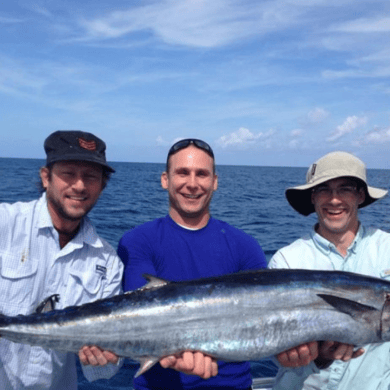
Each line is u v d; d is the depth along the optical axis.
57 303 1.09
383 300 1.04
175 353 0.99
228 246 1.21
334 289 1.04
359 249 1.24
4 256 1.05
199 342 0.98
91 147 1.07
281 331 0.99
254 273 1.06
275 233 5.79
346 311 1.00
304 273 1.06
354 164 1.21
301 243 1.30
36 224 1.09
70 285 1.11
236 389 1.12
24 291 1.06
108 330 0.99
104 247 1.16
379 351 1.13
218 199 10.97
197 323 0.98
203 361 0.97
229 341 0.98
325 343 1.02
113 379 1.77
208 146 1.21
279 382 1.17
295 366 1.03
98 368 1.13
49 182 1.07
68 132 1.07
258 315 0.99
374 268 1.21
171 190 1.21
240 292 1.01
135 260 1.18
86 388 1.69
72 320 1.00
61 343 1.00
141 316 0.99
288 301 1.01
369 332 1.01
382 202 10.09
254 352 0.99
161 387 1.10
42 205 1.12
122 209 7.91
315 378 1.17
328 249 1.25
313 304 1.01
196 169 1.17
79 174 1.05
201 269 1.17
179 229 1.21
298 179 27.69
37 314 1.02
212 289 1.01
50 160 1.03
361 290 1.05
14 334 1.00
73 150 1.04
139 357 1.00
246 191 14.78
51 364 1.08
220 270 1.18
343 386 1.14
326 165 1.24
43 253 1.09
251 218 7.31
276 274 1.05
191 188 1.17
